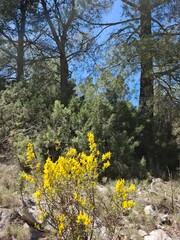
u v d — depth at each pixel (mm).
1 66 15258
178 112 9641
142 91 10617
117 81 10023
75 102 9977
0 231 4383
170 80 9898
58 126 8789
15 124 9562
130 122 9320
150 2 10836
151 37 10039
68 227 3504
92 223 3719
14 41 15289
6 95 11227
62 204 3539
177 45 9336
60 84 13672
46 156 7801
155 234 4629
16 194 5270
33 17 14148
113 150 7848
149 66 9883
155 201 5711
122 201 3600
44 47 14672
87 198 3697
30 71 15703
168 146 9398
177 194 6320
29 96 11602
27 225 4465
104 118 8734
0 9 13570
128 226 4676
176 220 5102
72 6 13484
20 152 7863
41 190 3643
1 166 7383
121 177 7430
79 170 3605
